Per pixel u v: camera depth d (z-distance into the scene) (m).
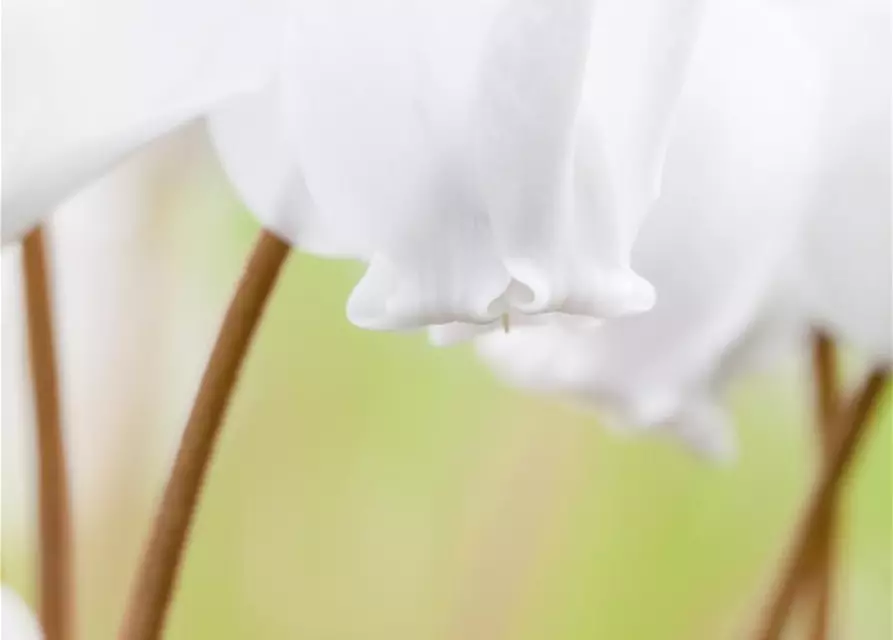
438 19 0.10
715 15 0.11
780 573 0.13
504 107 0.10
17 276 0.17
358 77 0.10
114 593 0.19
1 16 0.10
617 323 0.12
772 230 0.12
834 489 0.13
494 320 0.11
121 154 0.10
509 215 0.10
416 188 0.10
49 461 0.12
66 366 0.19
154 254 0.19
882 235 0.12
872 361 0.12
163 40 0.10
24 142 0.10
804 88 0.12
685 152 0.11
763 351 0.13
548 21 0.10
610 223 0.10
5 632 0.11
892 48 0.12
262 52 0.10
